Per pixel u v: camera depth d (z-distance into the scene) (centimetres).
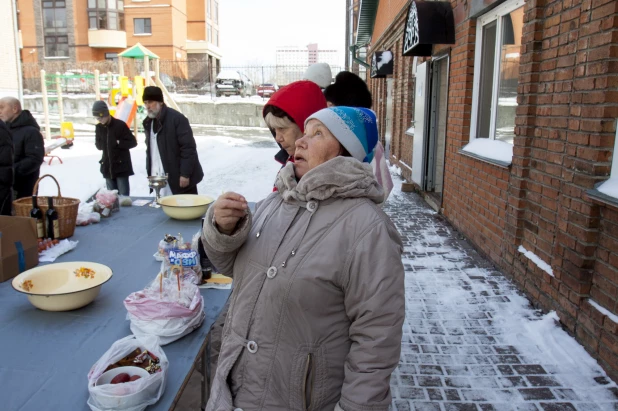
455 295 392
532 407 250
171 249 240
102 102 622
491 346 311
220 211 136
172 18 3612
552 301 344
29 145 518
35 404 146
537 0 361
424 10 598
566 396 258
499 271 446
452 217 618
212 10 4356
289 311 130
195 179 518
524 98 386
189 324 190
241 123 2553
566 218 321
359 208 132
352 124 142
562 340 310
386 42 1289
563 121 332
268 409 132
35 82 2822
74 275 229
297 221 138
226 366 140
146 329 184
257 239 142
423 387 269
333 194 134
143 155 1283
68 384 157
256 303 136
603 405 250
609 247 280
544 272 355
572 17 319
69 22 3525
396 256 128
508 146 455
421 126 773
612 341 271
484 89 542
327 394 130
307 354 130
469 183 545
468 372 283
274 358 132
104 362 159
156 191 416
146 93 491
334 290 129
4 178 402
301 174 147
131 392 143
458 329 335
